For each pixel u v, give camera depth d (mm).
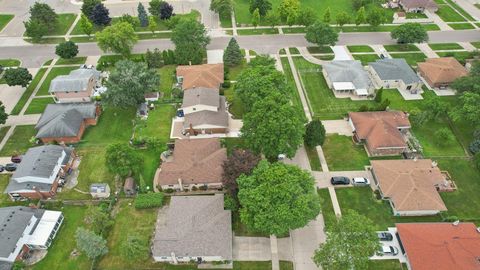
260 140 80562
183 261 69000
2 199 81125
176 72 112250
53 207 78875
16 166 86938
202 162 81438
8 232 69062
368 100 105375
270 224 64875
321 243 67125
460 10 146750
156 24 138500
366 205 78500
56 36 134250
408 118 97688
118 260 69688
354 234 63188
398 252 70188
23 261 69688
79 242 67312
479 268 62250
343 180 82188
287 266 68562
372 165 83500
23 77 106562
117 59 122062
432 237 67438
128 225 75125
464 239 66438
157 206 78000
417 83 107250
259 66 100250
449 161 87625
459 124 97562
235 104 104375
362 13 132500
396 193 76625
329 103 104375
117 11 148125
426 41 123312
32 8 135375
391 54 123562
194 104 95812
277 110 81812
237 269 68125
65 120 93000
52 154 83375
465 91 98312
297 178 69188
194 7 150000
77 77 105000
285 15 137000
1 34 135000
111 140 94250
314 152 90188
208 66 110938
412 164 82750
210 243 67750
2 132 96938
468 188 81750
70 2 154750
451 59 113625
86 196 81062
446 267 62812
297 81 112375
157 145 90875
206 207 73062
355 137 93750
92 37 133375
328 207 78188
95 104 100125
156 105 104125
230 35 133875
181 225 70250
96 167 87125
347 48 126750
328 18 134125
